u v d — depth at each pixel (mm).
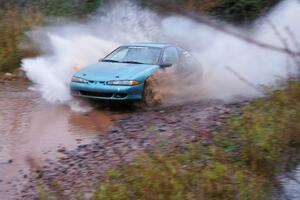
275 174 5656
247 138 6535
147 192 4828
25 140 7531
